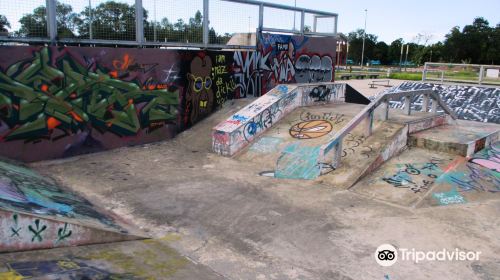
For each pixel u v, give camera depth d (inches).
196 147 393.4
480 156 324.2
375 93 975.0
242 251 195.3
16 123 311.4
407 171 300.8
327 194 272.1
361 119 321.7
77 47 337.1
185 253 191.6
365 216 238.4
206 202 254.5
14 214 163.2
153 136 406.9
